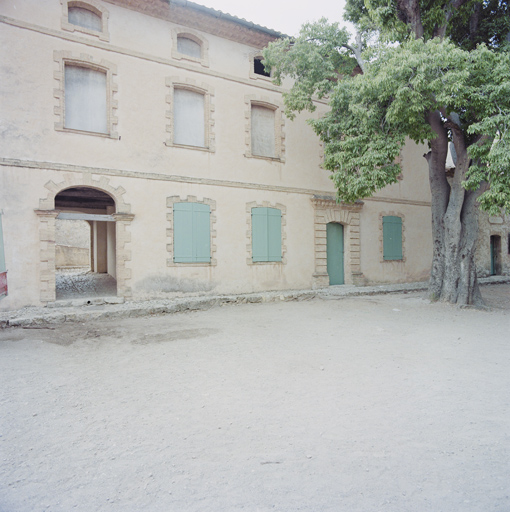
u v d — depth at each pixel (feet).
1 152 31.76
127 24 37.78
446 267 39.29
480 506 8.36
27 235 32.50
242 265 43.86
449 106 32.14
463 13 36.78
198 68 41.47
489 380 16.69
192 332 26.84
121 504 8.48
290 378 17.04
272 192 46.24
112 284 49.73
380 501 8.54
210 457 10.44
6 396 14.94
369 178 33.37
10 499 8.68
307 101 38.73
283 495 8.76
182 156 40.42
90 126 36.27
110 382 16.57
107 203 56.24
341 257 53.01
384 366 18.79
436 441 11.29
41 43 33.55
